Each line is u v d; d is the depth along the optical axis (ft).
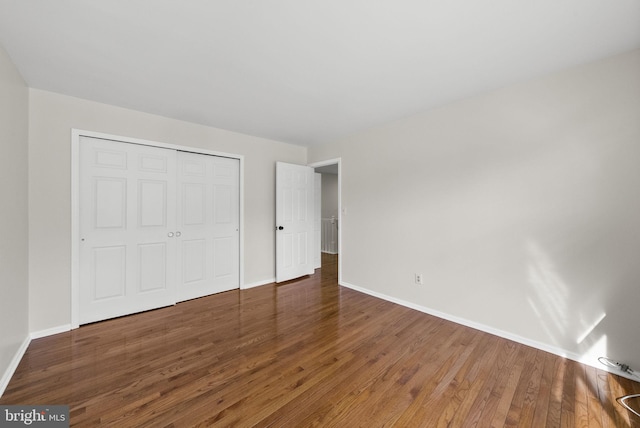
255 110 9.32
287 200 13.57
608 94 5.98
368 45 5.66
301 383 5.59
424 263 9.47
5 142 5.73
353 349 6.97
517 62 6.29
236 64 6.40
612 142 5.94
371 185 11.33
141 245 9.48
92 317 8.54
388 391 5.37
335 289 12.19
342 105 8.90
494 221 7.75
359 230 11.89
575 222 6.43
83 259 8.39
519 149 7.26
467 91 7.85
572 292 6.49
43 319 7.60
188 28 5.10
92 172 8.53
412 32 5.23
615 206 5.91
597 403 5.02
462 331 8.00
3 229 5.60
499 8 4.57
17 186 6.43
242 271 12.22
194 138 10.70
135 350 6.88
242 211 12.20
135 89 7.68
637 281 5.68
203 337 7.61
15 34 5.20
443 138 8.90
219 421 4.57
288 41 5.52
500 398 5.17
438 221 9.05
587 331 6.28
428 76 6.97
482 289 8.03
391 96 8.19
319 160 14.07
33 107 7.47
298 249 14.19
